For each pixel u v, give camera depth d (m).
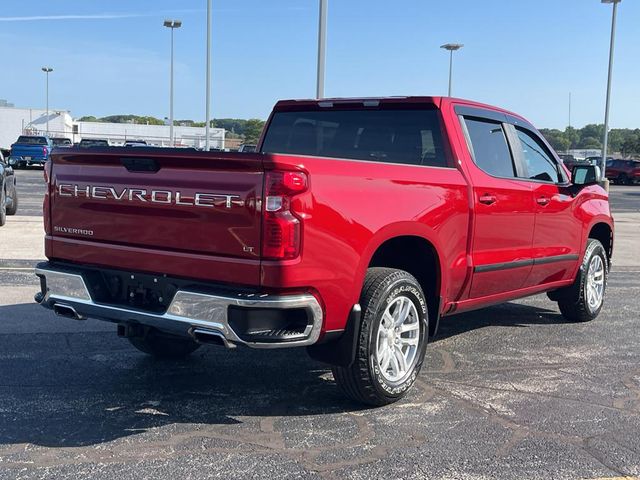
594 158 50.97
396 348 4.69
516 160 6.02
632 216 21.73
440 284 5.06
